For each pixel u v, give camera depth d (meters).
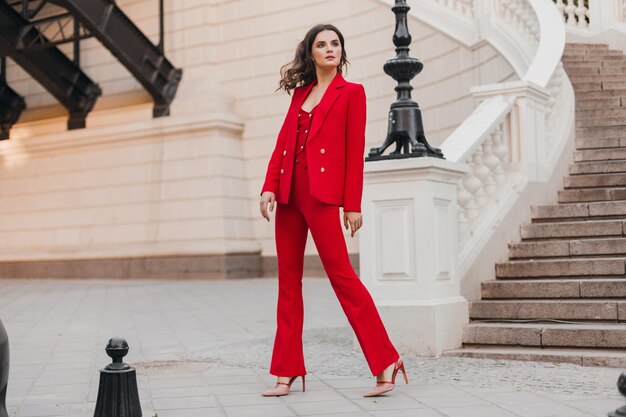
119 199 16.02
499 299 5.51
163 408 3.68
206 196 15.01
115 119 16.20
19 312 9.14
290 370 3.90
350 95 3.85
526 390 3.79
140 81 15.30
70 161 16.81
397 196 5.08
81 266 16.14
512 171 6.42
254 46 15.58
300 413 3.48
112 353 3.18
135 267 15.45
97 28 13.93
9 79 18.11
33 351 5.89
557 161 6.99
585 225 5.95
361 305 3.80
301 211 3.90
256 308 9.05
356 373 4.48
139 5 16.55
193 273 14.77
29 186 17.33
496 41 10.88
